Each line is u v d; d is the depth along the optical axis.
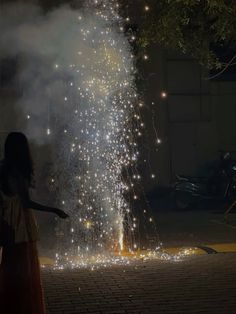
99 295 7.04
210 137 18.03
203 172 17.91
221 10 10.10
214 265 8.61
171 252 9.78
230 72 18.03
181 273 8.10
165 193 17.23
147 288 7.31
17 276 5.38
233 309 6.36
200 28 12.09
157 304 6.60
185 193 15.30
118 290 7.25
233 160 15.45
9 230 5.40
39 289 5.46
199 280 7.68
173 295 6.96
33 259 5.46
